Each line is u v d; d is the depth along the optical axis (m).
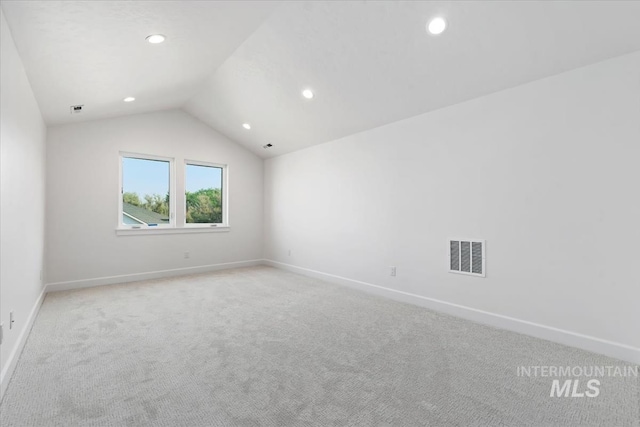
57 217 3.95
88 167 4.19
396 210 3.59
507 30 2.19
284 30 2.80
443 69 2.67
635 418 1.50
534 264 2.52
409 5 2.21
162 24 2.34
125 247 4.49
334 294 3.82
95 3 1.88
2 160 1.78
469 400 1.65
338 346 2.33
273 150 5.45
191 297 3.67
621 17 1.91
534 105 2.51
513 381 1.84
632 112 2.07
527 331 2.54
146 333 2.57
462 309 2.97
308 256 4.92
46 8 1.79
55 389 1.75
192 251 5.13
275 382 1.83
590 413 1.54
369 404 1.62
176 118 4.98
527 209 2.55
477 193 2.87
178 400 1.65
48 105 3.20
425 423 1.47
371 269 3.89
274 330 2.65
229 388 1.77
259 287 4.16
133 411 1.56
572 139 2.32
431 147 3.24
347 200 4.23
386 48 2.63
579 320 2.29
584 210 2.27
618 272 2.13
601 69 2.19
